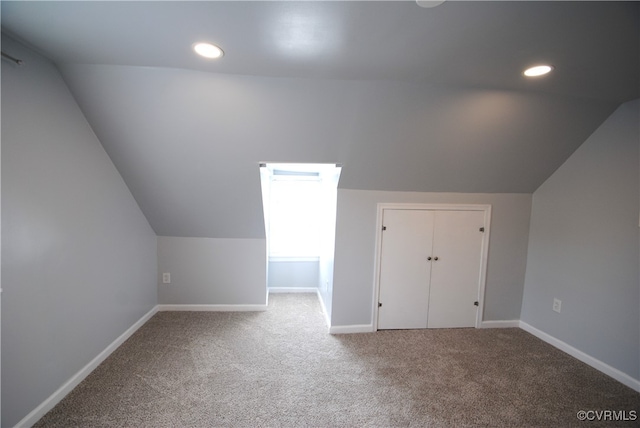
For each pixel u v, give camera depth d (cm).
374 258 274
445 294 285
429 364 225
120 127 199
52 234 169
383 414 173
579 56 140
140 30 125
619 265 209
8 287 142
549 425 167
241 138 210
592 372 218
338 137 213
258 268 318
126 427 159
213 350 238
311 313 316
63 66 166
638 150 198
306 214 375
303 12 108
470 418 171
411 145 222
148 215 280
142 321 280
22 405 151
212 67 161
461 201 277
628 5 101
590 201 229
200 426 161
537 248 278
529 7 102
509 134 219
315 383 200
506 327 294
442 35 123
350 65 155
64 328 179
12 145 142
